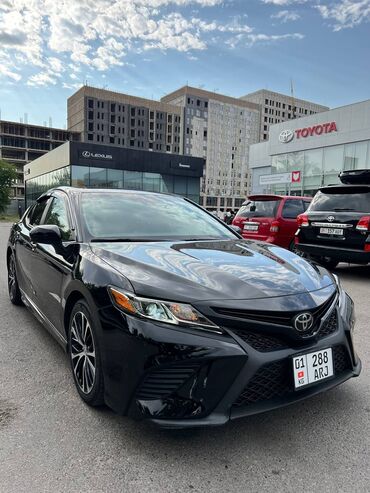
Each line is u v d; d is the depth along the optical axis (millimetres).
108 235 3004
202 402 1943
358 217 6582
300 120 25359
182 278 2182
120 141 111312
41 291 3436
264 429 2328
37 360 3266
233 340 1975
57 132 108875
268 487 1850
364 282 6930
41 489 1804
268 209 8656
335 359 2371
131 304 2047
